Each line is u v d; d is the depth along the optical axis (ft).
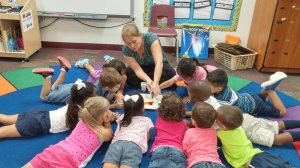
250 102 6.27
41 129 5.44
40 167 4.37
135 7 11.23
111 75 6.12
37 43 11.12
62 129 5.60
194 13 11.32
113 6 11.10
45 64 10.05
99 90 6.46
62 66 7.11
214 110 4.79
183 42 11.47
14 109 6.39
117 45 11.87
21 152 5.05
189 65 6.20
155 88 6.46
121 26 11.56
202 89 5.42
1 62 10.04
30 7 10.23
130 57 7.13
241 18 11.36
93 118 4.81
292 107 7.18
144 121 5.07
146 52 7.08
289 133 5.49
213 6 11.17
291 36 9.62
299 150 5.49
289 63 10.09
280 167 4.43
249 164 4.66
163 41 11.86
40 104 6.64
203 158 4.36
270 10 9.55
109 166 4.43
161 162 4.41
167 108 4.91
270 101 6.98
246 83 8.62
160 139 4.87
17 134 5.34
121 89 7.02
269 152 5.15
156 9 10.66
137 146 4.72
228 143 4.86
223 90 6.06
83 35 11.75
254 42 10.93
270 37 9.67
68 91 6.60
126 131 4.86
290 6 9.17
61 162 4.39
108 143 5.38
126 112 4.94
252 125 5.59
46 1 10.94
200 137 4.61
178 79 6.92
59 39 11.80
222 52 10.65
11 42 10.07
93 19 11.25
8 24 10.11
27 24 10.02
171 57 11.46
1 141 5.30
